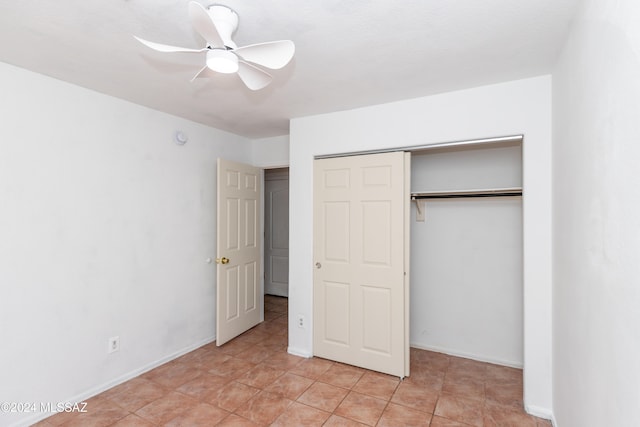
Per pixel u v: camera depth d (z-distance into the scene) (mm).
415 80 2209
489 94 2281
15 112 1990
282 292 5344
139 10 1438
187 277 3129
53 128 2166
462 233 3043
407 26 1570
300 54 1850
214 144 3445
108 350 2473
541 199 2123
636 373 810
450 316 3105
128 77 2170
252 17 1481
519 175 2801
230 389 2465
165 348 2914
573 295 1526
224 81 2234
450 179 3082
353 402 2295
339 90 2385
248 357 3029
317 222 2998
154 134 2824
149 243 2781
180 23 1542
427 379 2623
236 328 3508
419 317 3252
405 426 2031
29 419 2031
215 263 3438
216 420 2092
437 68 2029
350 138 2805
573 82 1517
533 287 2141
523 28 1588
